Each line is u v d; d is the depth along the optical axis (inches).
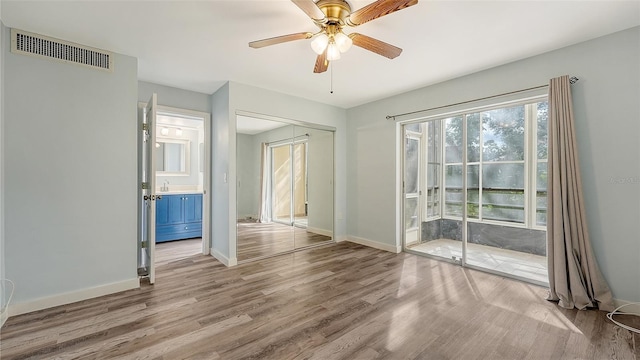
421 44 98.3
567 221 94.5
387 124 163.0
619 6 76.0
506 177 132.8
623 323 81.0
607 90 91.7
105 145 102.0
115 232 103.8
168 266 133.8
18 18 81.7
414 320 82.6
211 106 155.3
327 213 183.0
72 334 74.5
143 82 133.9
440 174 152.9
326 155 182.4
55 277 92.4
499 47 100.6
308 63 114.7
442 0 73.5
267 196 156.2
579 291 90.2
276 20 84.0
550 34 91.5
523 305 93.0
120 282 104.0
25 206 87.7
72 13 79.4
